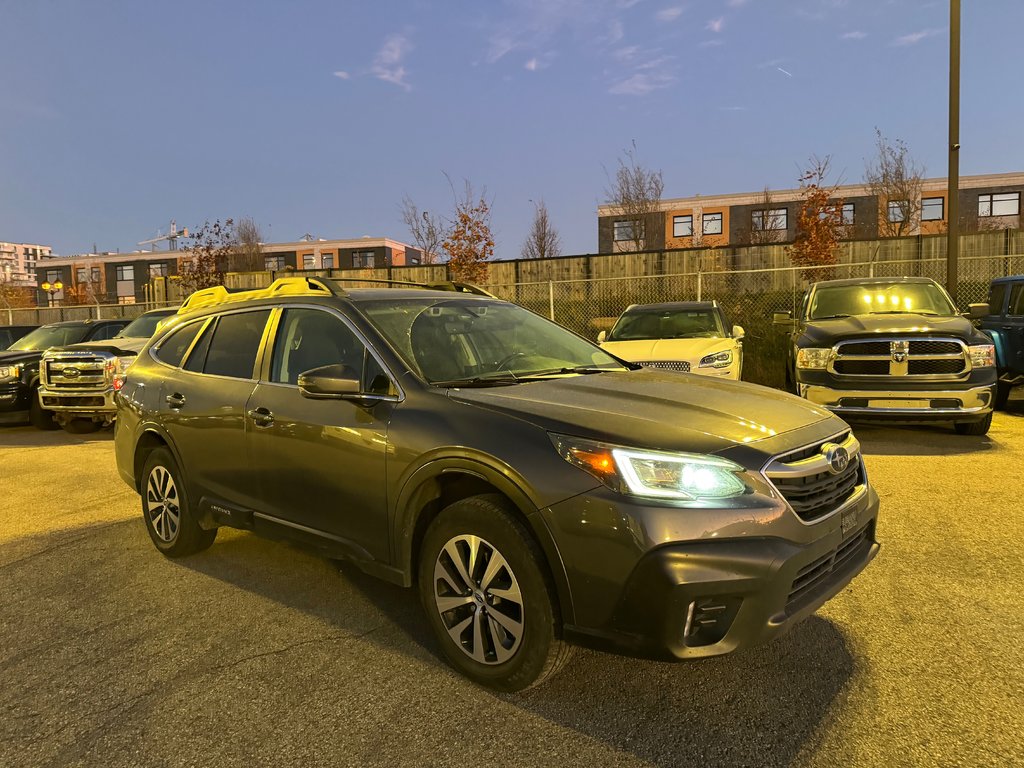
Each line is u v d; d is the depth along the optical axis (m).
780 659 3.09
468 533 2.88
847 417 7.38
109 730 2.67
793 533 2.61
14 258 151.00
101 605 3.88
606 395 3.13
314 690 2.93
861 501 3.08
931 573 4.01
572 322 17.92
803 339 7.88
